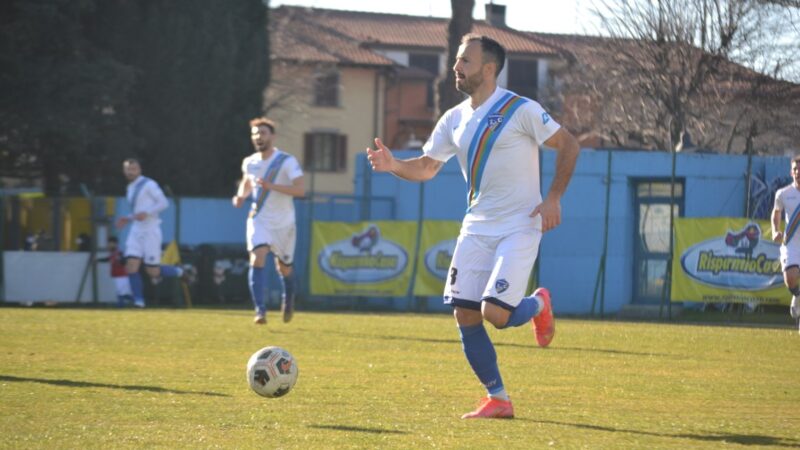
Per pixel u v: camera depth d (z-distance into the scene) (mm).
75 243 51281
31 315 34000
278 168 29422
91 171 62188
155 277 42938
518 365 21031
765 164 47000
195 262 50281
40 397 15125
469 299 14250
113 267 45625
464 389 16859
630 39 64688
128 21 62219
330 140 111938
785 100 60594
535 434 12664
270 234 29812
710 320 42188
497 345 25500
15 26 57469
